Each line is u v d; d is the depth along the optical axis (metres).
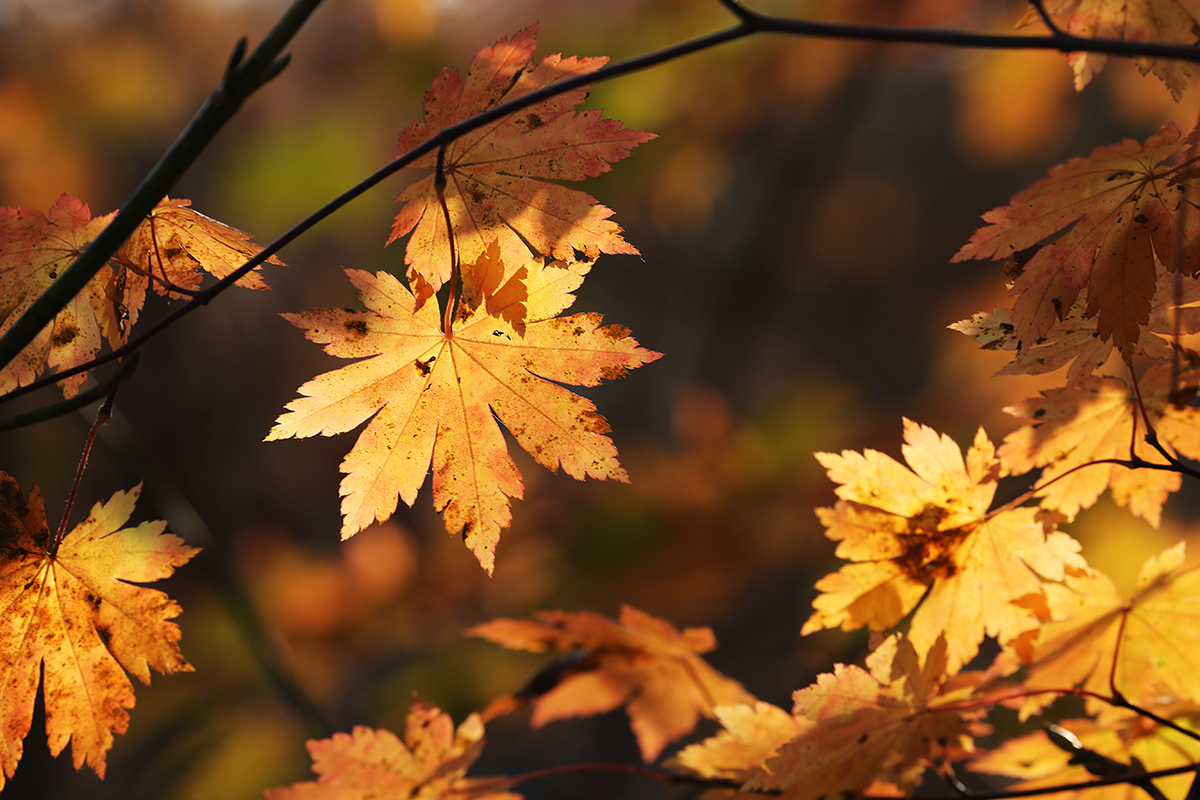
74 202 1.17
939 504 1.19
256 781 2.26
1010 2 2.40
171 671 1.18
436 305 1.18
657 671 1.31
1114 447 1.19
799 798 1.19
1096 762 1.19
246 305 3.81
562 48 2.49
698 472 2.09
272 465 3.76
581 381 1.19
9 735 1.17
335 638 2.54
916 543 1.20
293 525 3.74
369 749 1.24
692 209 3.70
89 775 2.39
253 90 1.14
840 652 1.35
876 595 1.20
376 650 2.61
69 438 2.47
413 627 2.59
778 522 2.07
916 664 1.19
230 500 3.70
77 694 1.18
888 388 5.25
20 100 2.85
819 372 4.88
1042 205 1.16
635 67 1.12
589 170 1.17
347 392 1.18
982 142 3.30
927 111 5.33
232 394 3.86
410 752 1.24
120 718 1.18
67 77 2.88
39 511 1.17
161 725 2.39
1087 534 2.26
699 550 2.06
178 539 1.18
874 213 5.36
